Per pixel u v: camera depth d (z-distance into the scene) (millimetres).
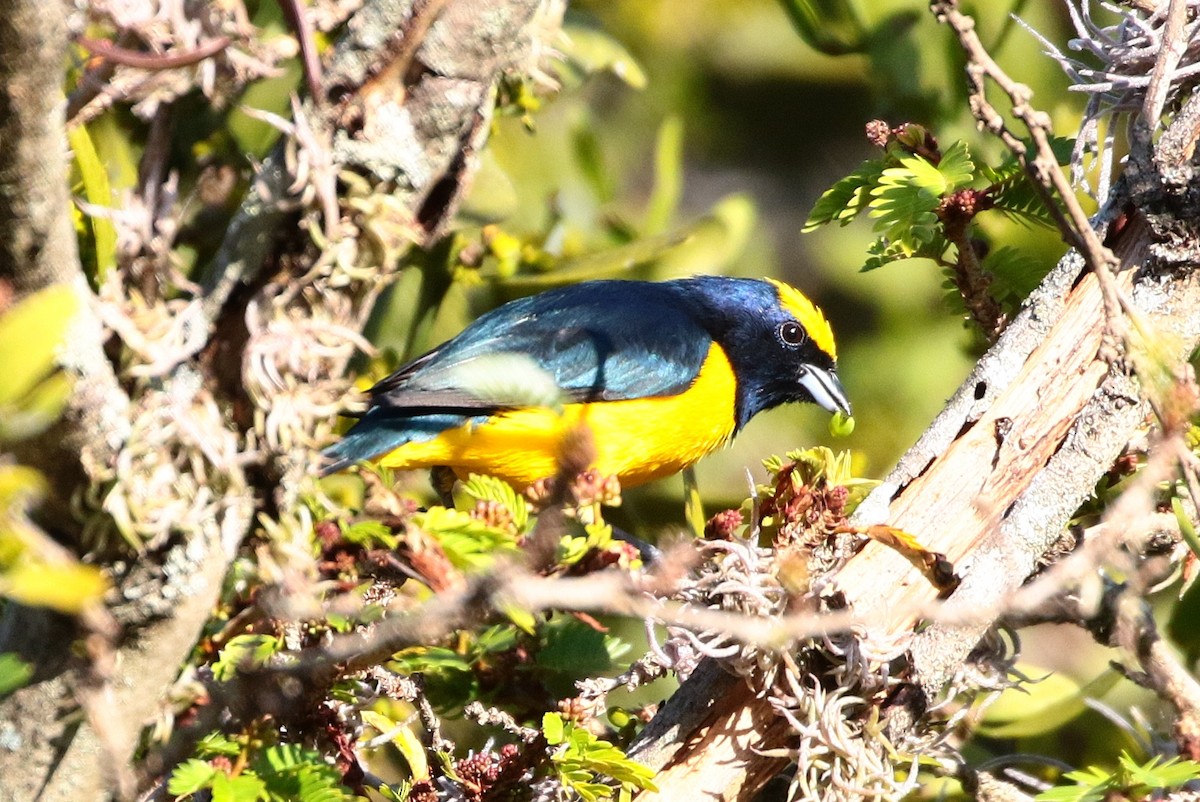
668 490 12617
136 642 5117
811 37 12531
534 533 5168
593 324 11570
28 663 5027
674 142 13227
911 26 12281
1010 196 8414
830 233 17609
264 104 8805
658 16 17547
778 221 17844
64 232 4289
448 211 5207
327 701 6516
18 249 4254
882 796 6734
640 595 6055
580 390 11352
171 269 4992
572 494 5500
